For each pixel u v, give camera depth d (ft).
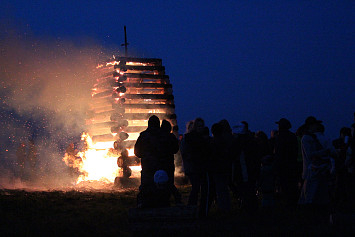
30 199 36.24
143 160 28.27
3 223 26.32
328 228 24.31
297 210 31.53
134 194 42.80
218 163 29.53
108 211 31.40
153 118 29.32
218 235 22.68
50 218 28.60
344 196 38.09
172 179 28.94
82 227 25.43
